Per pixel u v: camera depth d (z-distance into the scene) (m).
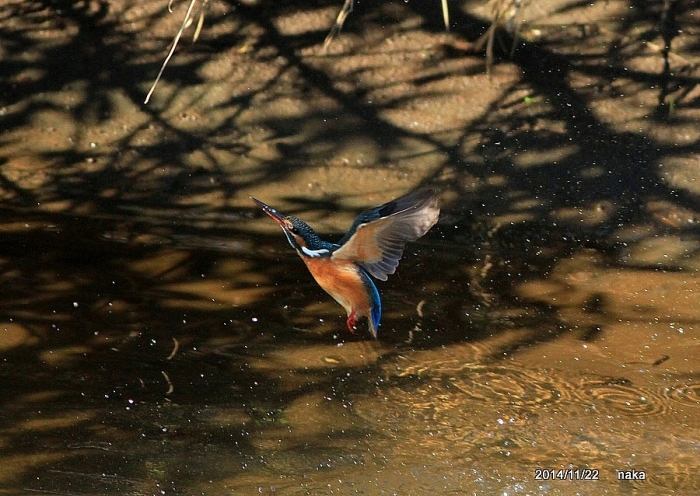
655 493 7.57
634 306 10.37
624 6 14.02
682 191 12.20
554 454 8.06
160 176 12.30
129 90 13.09
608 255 11.37
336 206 12.02
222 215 11.74
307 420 8.38
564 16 13.92
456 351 9.45
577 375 9.12
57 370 8.73
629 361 9.37
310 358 9.21
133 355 9.02
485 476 7.77
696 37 13.70
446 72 13.45
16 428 7.95
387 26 13.80
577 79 13.38
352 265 6.47
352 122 12.98
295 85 13.27
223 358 9.10
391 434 8.27
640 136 12.80
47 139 12.65
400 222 5.97
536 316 10.09
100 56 13.30
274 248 11.12
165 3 13.76
